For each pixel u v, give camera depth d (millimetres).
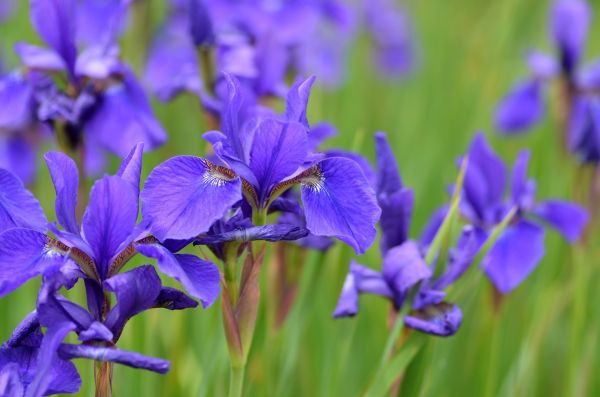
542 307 950
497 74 1295
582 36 1106
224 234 708
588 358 918
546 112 1258
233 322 730
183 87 893
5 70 1148
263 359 821
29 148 967
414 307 759
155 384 875
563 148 1096
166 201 699
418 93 1521
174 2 1061
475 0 1805
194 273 693
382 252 779
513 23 1404
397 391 768
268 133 713
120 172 709
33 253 694
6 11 1425
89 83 849
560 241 988
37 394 664
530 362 907
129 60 991
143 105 851
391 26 1601
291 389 890
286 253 821
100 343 680
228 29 972
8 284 677
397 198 771
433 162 1185
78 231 712
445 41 1721
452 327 748
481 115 1257
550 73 1132
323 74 1306
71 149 838
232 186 708
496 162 846
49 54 854
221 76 881
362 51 1607
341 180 722
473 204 844
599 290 996
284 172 719
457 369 929
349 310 762
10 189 701
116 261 702
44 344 675
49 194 963
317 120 975
